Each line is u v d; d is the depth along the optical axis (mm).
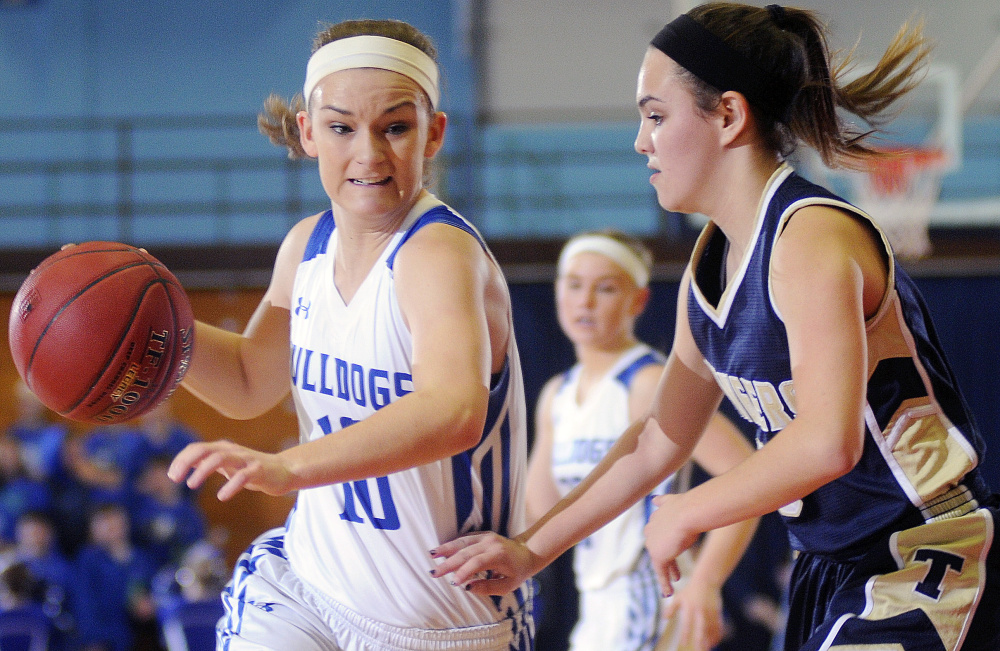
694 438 4121
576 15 20641
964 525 3512
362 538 3904
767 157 3639
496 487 3980
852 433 3168
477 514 3953
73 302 3785
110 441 14766
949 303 18062
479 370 3320
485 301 3732
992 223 19125
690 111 3590
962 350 17938
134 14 22297
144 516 14094
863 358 3248
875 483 3580
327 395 3936
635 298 7059
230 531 17703
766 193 3564
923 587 3451
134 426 16172
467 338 3363
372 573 3910
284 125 4348
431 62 3783
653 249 17891
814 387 3227
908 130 19297
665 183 3699
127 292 3824
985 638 3426
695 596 5879
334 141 3643
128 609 13266
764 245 3510
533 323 17891
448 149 21578
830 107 3760
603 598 6586
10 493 14016
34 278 3896
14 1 20469
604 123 21094
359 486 3846
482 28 20688
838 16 18953
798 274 3328
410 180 3693
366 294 3779
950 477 3541
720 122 3578
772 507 3309
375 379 3787
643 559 6512
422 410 3148
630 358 6941
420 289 3514
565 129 22062
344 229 3842
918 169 15617
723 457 6098
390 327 3723
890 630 3400
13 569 12070
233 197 21812
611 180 21953
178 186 21844
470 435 3217
